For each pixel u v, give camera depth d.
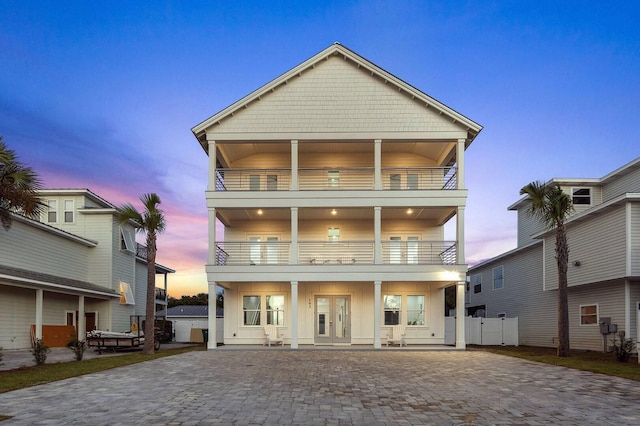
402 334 23.39
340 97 23.11
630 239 19.28
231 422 7.74
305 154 25.62
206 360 17.02
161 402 9.27
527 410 8.77
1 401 9.35
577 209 27.22
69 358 17.92
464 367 14.96
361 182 25.30
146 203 20.36
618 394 10.37
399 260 25.11
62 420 7.80
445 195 22.38
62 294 26.56
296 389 10.83
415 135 22.80
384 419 8.03
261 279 22.11
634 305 20.27
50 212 29.78
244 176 25.41
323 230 25.41
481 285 37.97
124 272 31.56
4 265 21.30
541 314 27.53
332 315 24.48
